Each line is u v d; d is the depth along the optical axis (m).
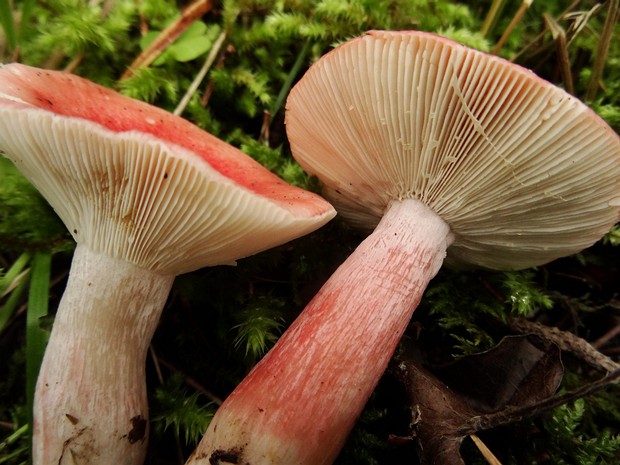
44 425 0.07
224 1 0.12
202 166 0.06
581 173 0.07
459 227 0.09
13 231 0.10
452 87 0.07
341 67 0.08
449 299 0.11
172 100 0.12
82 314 0.08
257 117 0.13
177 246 0.08
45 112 0.06
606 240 0.11
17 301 0.10
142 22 0.12
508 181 0.08
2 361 0.10
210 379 0.11
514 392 0.09
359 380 0.08
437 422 0.08
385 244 0.09
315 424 0.07
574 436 0.09
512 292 0.11
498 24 0.14
